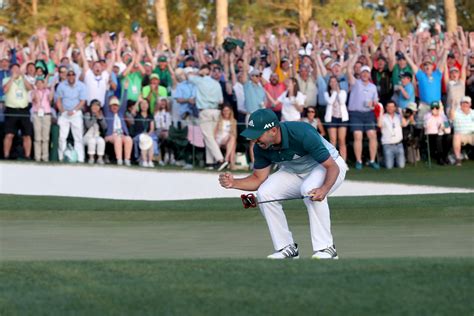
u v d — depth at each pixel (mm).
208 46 61375
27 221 34188
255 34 93375
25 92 50844
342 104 53094
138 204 40438
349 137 55219
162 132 53094
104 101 52062
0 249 25547
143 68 53656
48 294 15781
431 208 35375
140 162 52500
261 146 21672
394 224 31125
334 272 17062
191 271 17484
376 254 23344
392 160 54750
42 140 50906
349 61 53625
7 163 48750
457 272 16828
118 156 51594
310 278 16562
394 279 16312
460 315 14055
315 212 21891
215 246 25938
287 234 22422
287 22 95188
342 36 62531
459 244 25250
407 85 55406
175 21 95312
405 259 18531
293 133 21500
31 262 18984
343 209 36125
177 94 53031
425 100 56125
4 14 86812
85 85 51562
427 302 14742
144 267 18016
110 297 15445
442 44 58719
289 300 14984
